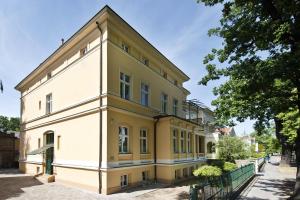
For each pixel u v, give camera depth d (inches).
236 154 1306.6
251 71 395.9
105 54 552.7
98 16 557.6
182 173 745.6
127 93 627.5
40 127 818.8
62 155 657.0
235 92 514.3
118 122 563.5
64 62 709.9
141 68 687.7
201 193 311.3
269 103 489.1
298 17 356.5
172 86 882.8
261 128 555.2
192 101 1002.1
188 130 828.6
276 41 371.6
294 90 442.3
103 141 523.8
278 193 525.3
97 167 523.2
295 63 343.6
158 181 673.0
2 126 2262.6
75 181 589.9
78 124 609.6
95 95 564.7
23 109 993.5
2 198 464.8
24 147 952.3
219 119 584.1
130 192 522.9
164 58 792.9
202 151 973.2
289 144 1061.1
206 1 434.6
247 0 407.2
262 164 1290.6
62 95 698.2
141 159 636.7
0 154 1225.4
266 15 410.3
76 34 622.5
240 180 576.4
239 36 436.5
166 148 674.8
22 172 938.7
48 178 656.4
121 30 600.7
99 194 500.7
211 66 506.6
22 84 992.9
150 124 695.1
